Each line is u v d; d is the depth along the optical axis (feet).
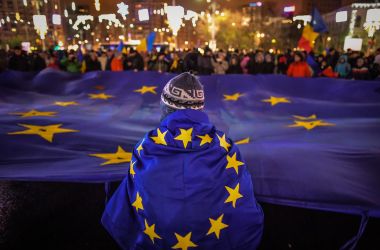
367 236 8.79
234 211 4.76
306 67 26.43
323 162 8.63
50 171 7.71
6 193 11.00
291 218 9.58
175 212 4.55
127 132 11.64
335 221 9.49
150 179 4.61
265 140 10.91
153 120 13.51
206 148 4.65
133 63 36.06
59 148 9.55
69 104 15.69
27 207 10.17
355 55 33.55
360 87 16.22
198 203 4.55
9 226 9.15
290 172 8.00
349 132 11.69
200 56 33.40
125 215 5.12
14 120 12.12
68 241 8.54
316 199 6.98
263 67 35.68
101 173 7.63
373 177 7.89
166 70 37.06
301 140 10.86
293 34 135.13
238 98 16.66
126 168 8.04
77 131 11.25
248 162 8.57
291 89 17.34
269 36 157.69
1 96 16.15
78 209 10.10
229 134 11.94
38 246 8.33
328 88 16.90
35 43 133.49
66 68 36.78
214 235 4.71
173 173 4.56
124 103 16.02
